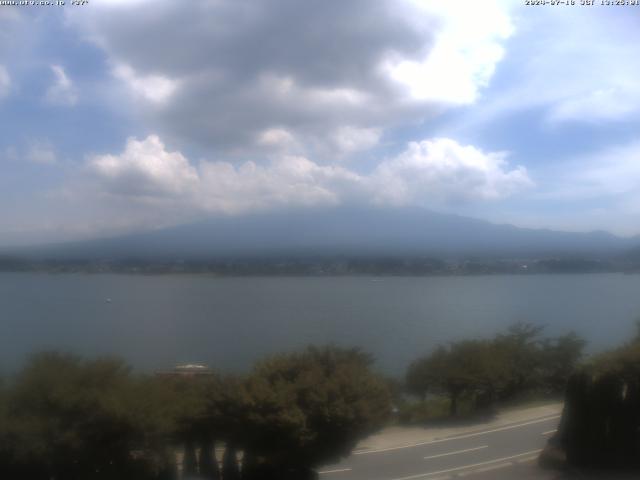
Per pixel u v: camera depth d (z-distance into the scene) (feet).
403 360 111.75
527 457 66.13
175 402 48.85
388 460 66.33
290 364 55.77
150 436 44.83
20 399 42.96
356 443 53.01
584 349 104.73
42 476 43.01
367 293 277.85
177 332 157.07
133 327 161.68
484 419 87.97
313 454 50.98
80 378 45.29
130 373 50.29
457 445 73.15
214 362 94.79
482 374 92.07
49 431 41.55
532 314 178.60
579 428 58.18
